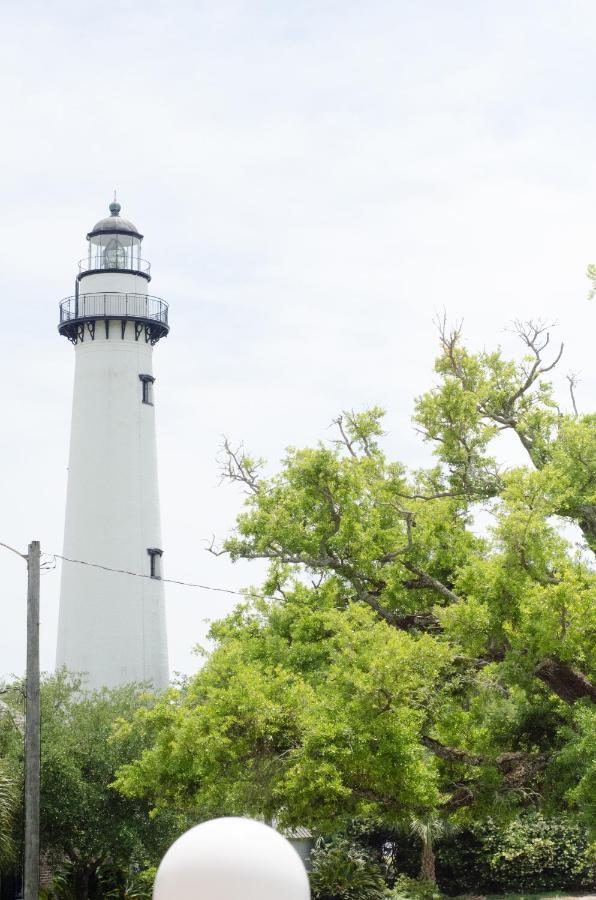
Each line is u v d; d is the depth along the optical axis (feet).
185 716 84.53
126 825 124.88
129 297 192.95
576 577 76.79
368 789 81.51
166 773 86.38
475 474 99.30
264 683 83.87
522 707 86.22
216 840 13.82
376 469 96.27
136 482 190.39
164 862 13.87
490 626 79.41
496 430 99.09
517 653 78.69
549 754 84.43
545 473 81.41
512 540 79.25
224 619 101.30
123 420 191.11
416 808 82.64
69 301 194.80
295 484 91.97
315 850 151.23
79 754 127.34
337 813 81.56
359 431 100.78
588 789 75.61
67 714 133.39
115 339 192.54
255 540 93.97
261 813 82.12
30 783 93.71
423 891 143.43
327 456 90.84
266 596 101.04
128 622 185.47
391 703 76.89
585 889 158.30
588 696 81.15
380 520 95.50
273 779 78.79
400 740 76.13
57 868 131.03
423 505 94.79
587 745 75.25
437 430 98.78
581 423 99.40
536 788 86.33
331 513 91.61
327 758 76.69
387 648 76.84
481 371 104.27
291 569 100.27
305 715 79.25
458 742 83.76
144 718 87.40
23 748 122.72
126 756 127.34
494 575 79.05
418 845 158.20
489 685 79.05
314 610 96.89
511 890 157.89
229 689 81.97
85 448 190.80
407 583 94.53
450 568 95.81
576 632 75.92
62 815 123.44
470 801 86.84
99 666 183.62
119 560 186.70
